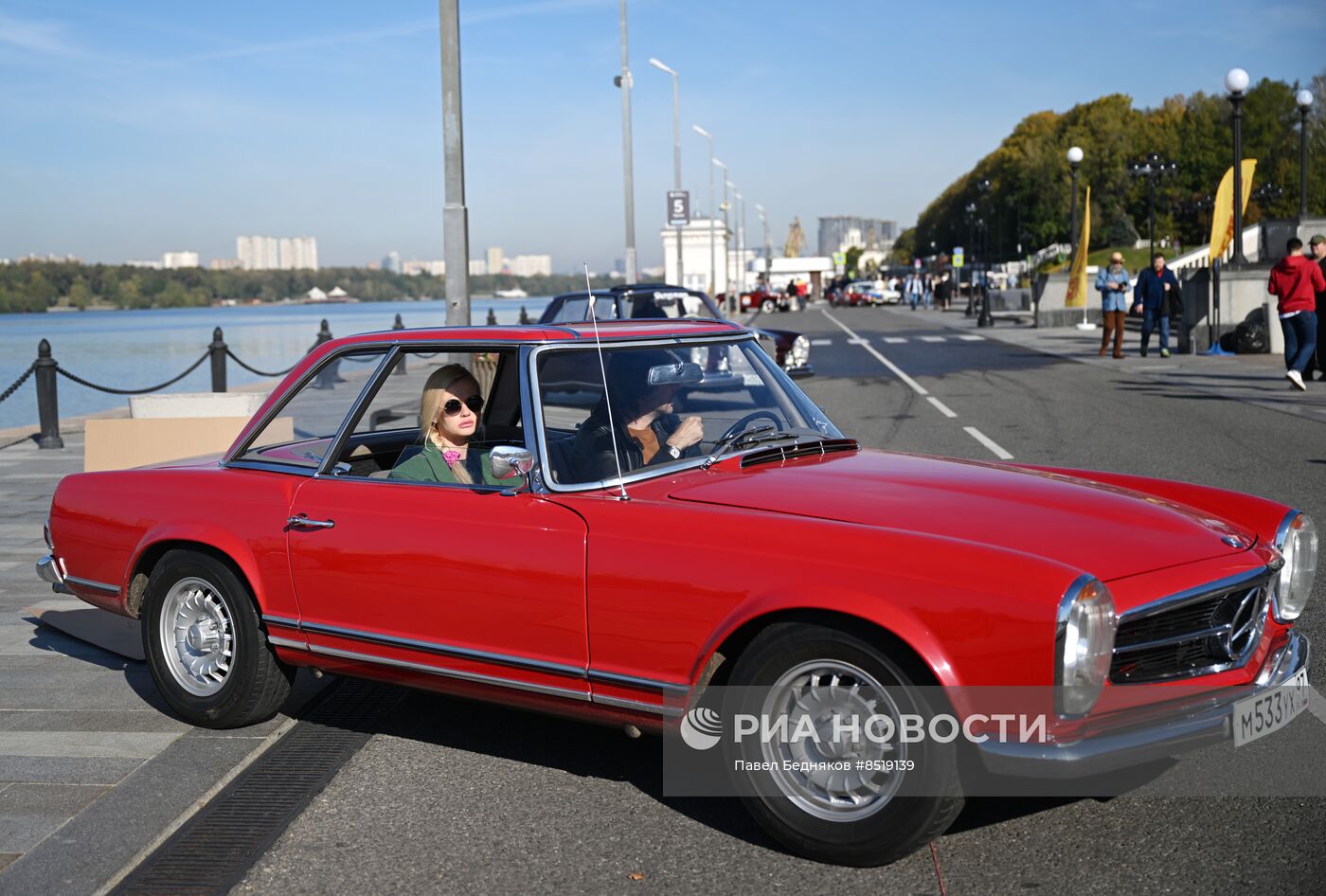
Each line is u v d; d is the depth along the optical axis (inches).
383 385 175.6
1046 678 121.3
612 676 143.6
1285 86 3629.4
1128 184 4001.0
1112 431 487.2
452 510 157.2
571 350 161.3
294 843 145.1
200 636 186.4
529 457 151.1
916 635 125.1
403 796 158.9
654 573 139.3
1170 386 661.9
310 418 179.8
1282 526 151.5
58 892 133.6
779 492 148.6
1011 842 139.1
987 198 4785.9
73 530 197.8
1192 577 133.5
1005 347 1098.1
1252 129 3649.1
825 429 183.0
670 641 138.6
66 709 197.9
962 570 125.8
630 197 1368.1
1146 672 132.5
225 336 2273.6
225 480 182.4
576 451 155.6
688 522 140.6
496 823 149.3
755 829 145.9
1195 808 145.3
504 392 176.2
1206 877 128.1
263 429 184.5
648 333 171.3
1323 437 454.6
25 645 237.6
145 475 192.5
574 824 148.4
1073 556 132.7
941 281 2519.7
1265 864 130.3
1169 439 459.5
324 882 134.7
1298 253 603.2
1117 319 880.9
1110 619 123.3
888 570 128.0
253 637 179.2
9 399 941.8
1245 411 539.5
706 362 175.6
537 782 162.2
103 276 5871.1
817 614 131.3
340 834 147.2
